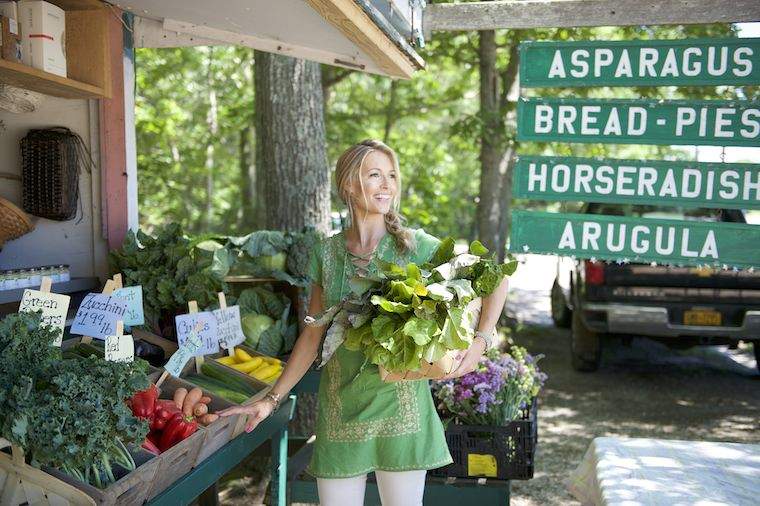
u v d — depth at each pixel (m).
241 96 13.09
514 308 11.11
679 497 2.42
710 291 6.32
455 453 3.40
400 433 2.28
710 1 3.08
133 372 2.23
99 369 2.16
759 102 2.89
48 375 2.12
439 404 3.50
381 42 3.06
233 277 3.97
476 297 2.20
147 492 2.30
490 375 3.41
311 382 3.57
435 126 15.63
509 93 8.26
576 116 3.07
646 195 3.03
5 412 2.03
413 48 3.63
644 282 6.39
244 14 3.31
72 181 3.86
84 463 2.06
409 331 1.99
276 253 4.03
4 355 2.10
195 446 2.51
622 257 3.08
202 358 3.22
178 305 3.60
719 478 2.58
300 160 5.31
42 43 3.24
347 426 2.30
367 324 2.12
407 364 2.04
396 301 2.06
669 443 2.95
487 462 3.38
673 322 6.38
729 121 2.93
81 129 3.95
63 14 3.41
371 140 2.35
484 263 2.20
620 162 3.04
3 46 3.13
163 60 12.54
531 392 3.59
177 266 3.64
